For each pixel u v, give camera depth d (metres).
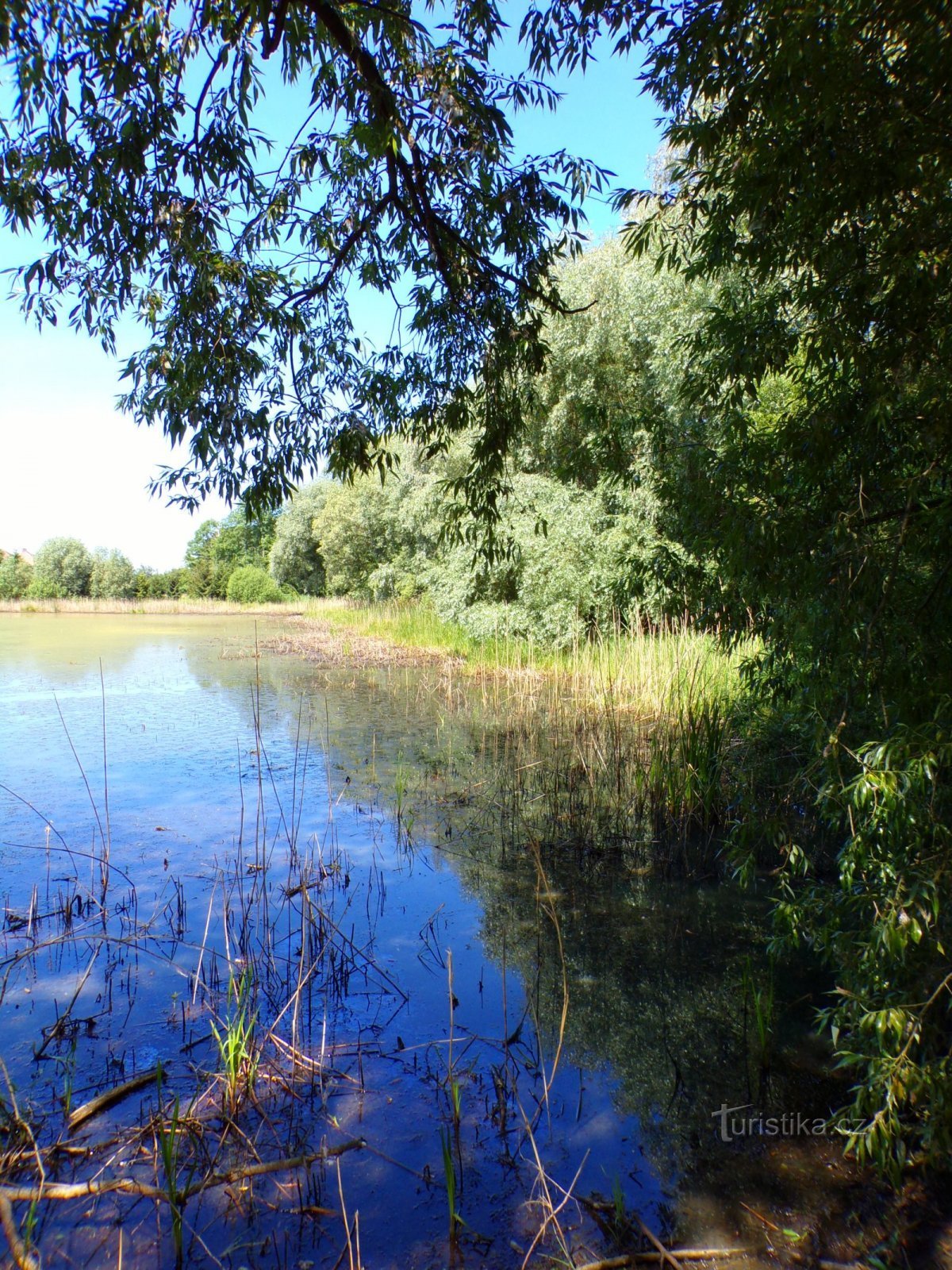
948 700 2.37
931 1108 2.37
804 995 3.62
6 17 2.76
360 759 8.14
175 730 9.55
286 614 38.91
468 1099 2.95
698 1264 2.22
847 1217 2.38
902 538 2.59
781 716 5.43
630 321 12.68
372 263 4.27
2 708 10.99
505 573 14.03
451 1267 2.22
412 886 4.93
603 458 4.60
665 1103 2.91
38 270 3.43
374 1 3.52
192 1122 2.76
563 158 3.79
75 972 3.85
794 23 2.55
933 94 2.49
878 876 2.61
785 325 3.42
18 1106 2.86
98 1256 2.25
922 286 2.60
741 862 3.42
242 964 3.92
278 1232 2.35
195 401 3.66
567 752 8.15
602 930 4.31
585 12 3.38
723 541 3.30
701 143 3.08
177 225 3.44
